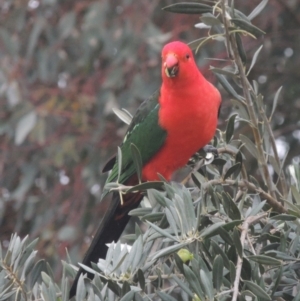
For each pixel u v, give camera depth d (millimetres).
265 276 6836
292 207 6512
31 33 13797
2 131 13688
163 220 6562
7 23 14281
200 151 8930
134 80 13430
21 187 13852
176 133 8703
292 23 15102
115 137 13828
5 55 13820
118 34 13570
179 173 12625
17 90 13383
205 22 7410
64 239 13102
